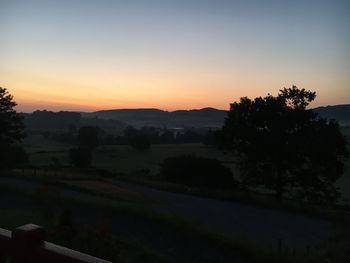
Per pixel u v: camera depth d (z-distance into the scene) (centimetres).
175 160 5400
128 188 4356
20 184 4056
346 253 1894
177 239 2047
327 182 4734
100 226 1422
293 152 4481
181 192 4162
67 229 1314
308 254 1845
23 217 2130
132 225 2284
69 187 4034
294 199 4662
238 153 5062
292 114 4541
